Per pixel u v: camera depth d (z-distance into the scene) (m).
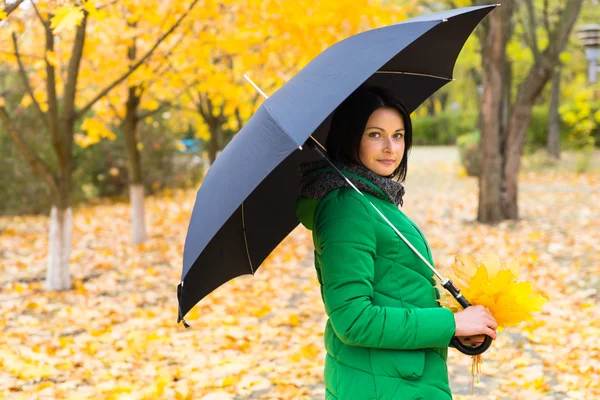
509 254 8.78
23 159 13.41
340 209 1.99
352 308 1.90
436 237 10.27
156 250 10.07
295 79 2.12
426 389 1.99
